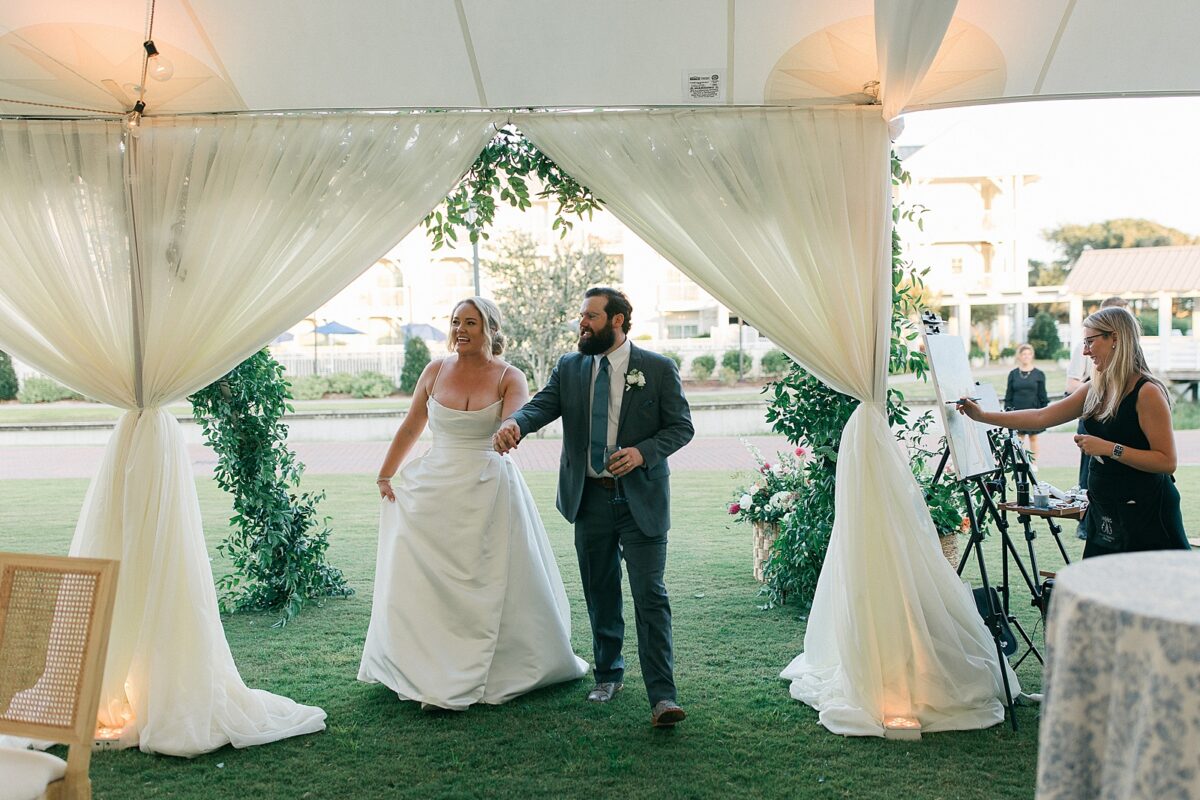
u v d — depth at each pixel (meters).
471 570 4.33
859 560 4.07
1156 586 2.07
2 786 2.55
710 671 4.72
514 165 5.03
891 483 4.15
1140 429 3.73
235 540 6.08
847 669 4.04
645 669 3.99
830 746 3.80
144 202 4.19
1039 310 29.39
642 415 4.05
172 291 4.18
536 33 3.87
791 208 4.21
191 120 4.26
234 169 4.23
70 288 4.14
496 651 4.41
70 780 2.68
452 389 4.43
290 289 4.23
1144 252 27.11
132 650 3.99
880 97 4.18
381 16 3.79
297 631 5.56
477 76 4.09
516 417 4.06
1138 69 4.20
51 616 2.79
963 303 28.66
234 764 3.72
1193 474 10.73
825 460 5.61
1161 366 22.42
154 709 3.86
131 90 4.12
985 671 4.11
